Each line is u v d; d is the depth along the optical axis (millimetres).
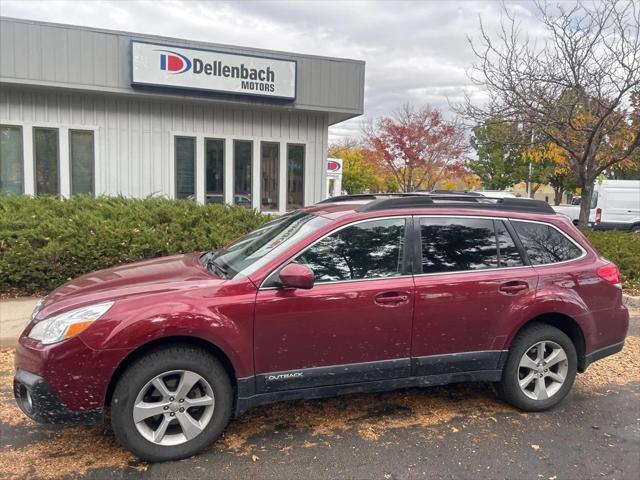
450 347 3998
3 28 9719
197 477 3256
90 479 3215
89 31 10297
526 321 4168
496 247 4223
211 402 3490
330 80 12312
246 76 11461
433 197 4336
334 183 22750
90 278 4000
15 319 6215
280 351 3609
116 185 11703
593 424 4105
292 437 3795
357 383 3820
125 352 3270
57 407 3240
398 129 24891
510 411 4309
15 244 7293
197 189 12367
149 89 10844
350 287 3752
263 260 3803
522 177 33375
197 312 3396
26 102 10867
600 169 9938
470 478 3301
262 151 12883
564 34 9352
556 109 9602
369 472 3344
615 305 4492
